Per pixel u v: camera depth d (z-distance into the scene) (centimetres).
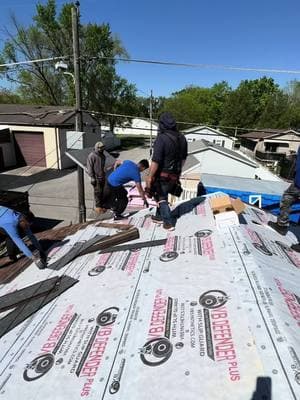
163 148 359
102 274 324
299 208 631
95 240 409
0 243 521
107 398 172
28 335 248
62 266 368
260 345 177
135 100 3722
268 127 4244
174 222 420
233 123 4372
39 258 375
